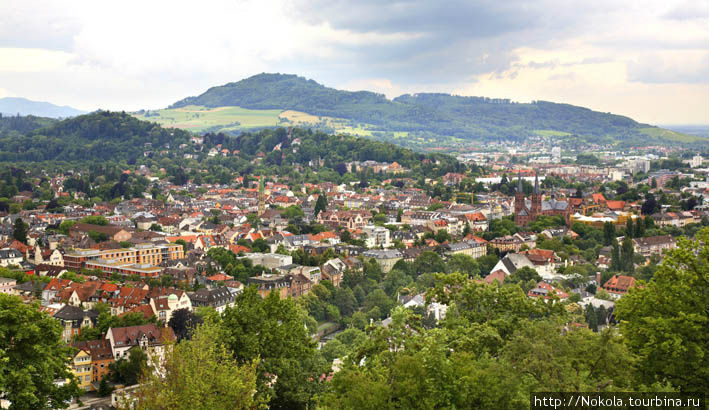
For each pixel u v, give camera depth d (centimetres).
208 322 14512
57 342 14012
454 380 11788
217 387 11869
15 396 12450
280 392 15525
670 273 12925
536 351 11419
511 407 11525
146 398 11569
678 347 11494
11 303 13438
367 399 11631
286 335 15875
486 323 15012
